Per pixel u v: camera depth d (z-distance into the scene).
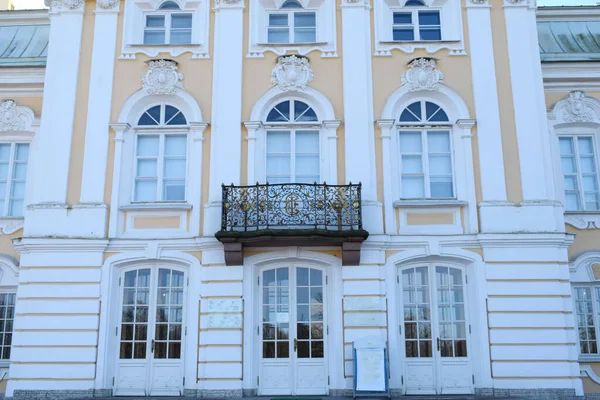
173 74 14.34
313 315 13.36
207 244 13.30
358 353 12.52
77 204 13.64
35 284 13.25
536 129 13.86
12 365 12.98
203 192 13.74
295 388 13.02
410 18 15.08
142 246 13.49
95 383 12.85
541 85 14.18
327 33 14.56
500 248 13.27
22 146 15.62
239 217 13.05
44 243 13.38
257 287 13.43
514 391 12.64
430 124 14.08
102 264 13.40
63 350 12.97
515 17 14.52
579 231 14.77
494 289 13.09
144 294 13.56
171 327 13.38
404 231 13.47
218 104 14.08
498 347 12.84
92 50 14.52
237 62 14.34
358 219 12.93
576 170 15.21
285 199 12.98
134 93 14.29
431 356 13.16
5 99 15.66
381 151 13.84
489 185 13.59
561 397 12.55
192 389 12.87
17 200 15.32
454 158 13.95
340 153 13.80
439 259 13.50
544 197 13.50
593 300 14.48
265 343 13.26
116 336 13.35
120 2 14.83
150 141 14.30
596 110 15.39
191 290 13.30
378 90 14.20
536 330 12.88
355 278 13.11
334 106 14.09
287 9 15.02
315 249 13.35
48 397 12.77
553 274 13.12
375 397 12.28
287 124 14.05
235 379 12.77
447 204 13.51
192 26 14.98
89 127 14.07
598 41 16.47
